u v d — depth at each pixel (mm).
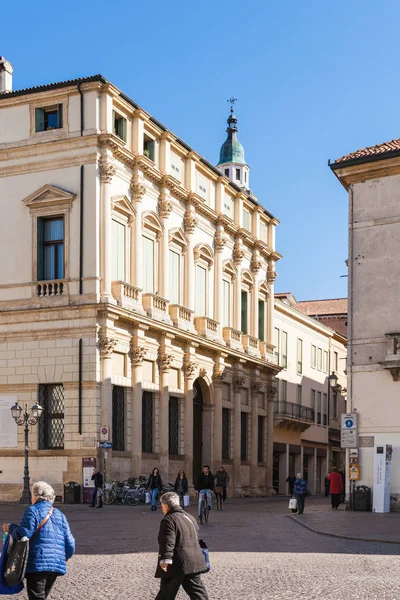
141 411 43250
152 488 36312
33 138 42094
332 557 18609
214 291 53312
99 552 19828
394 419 33188
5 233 42312
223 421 54531
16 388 41156
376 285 34281
